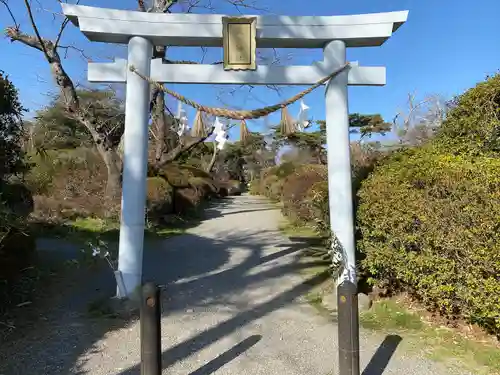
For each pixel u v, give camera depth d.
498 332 3.45
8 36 8.59
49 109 16.48
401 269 4.06
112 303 4.57
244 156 36.19
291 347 3.67
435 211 3.63
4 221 4.07
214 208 17.48
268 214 15.13
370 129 19.53
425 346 3.56
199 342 3.79
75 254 7.19
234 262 7.22
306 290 5.52
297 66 4.88
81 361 3.35
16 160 5.27
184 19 4.66
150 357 2.75
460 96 5.05
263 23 4.77
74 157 13.51
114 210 10.40
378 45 5.03
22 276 5.20
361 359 3.36
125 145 4.68
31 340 3.75
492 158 4.26
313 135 18.25
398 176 4.44
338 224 4.81
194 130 5.01
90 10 4.52
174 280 6.04
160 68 4.75
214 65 4.79
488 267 3.11
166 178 13.51
